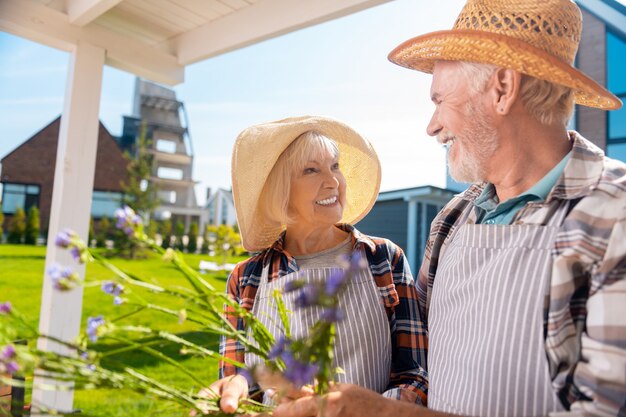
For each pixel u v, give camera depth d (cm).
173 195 1822
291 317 137
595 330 82
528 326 93
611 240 85
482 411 97
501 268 101
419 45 121
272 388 92
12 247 1202
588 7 376
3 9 273
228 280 160
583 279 90
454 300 113
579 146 102
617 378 77
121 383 71
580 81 101
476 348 101
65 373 65
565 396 87
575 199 96
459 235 123
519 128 107
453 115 113
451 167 121
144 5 308
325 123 163
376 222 815
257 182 154
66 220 297
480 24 112
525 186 110
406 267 154
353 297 142
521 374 93
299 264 154
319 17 258
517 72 103
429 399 119
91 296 705
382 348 140
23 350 62
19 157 1447
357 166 181
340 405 87
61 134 308
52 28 293
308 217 152
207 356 80
